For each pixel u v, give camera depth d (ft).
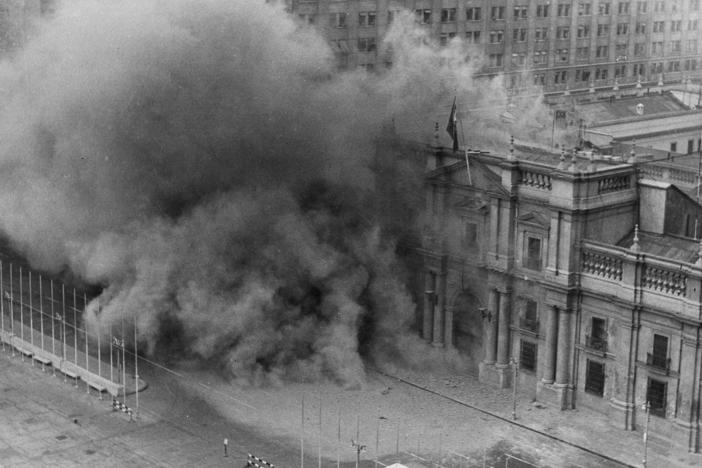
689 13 517.96
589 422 228.84
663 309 214.48
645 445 208.54
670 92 441.68
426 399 244.42
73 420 228.63
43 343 267.80
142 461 211.41
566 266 229.04
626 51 493.36
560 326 233.14
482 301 251.60
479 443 221.87
